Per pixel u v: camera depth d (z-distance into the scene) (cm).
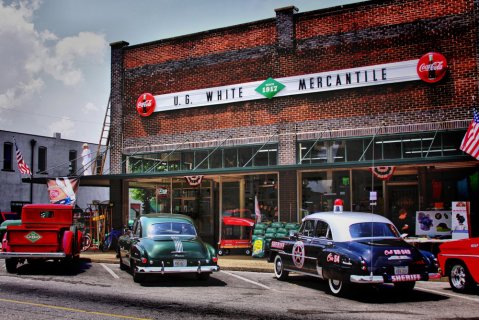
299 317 888
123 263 1596
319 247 1205
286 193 2011
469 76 1798
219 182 2191
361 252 1083
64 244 1542
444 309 977
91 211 2392
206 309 957
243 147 2195
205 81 2309
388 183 1844
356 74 1977
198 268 1283
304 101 2077
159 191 2370
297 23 2120
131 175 2150
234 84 2231
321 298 1105
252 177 2120
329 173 1948
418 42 1884
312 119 2053
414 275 1086
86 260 1938
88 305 996
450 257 1210
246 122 2195
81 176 2269
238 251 2069
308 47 2084
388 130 1903
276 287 1274
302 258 1277
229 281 1380
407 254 1094
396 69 1909
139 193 2727
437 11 1864
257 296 1123
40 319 865
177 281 1366
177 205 2305
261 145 2152
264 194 2083
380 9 1962
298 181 2002
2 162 4109
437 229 1673
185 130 2344
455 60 1823
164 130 2398
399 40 1917
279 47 2141
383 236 1162
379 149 1912
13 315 898
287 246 1365
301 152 2064
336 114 2009
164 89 2414
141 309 955
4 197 4103
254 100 2186
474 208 1706
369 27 1977
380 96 1936
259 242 1908
